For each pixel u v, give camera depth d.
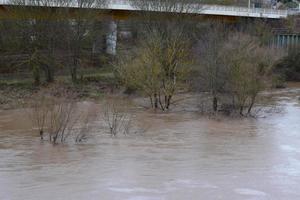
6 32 58.94
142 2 67.62
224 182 24.23
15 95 53.09
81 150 30.59
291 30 89.94
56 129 34.66
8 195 21.97
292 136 36.16
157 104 49.50
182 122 41.50
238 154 30.08
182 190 22.88
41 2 57.62
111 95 55.78
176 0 67.06
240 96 45.62
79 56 64.94
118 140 33.75
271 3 138.38
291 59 77.19
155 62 49.00
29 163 27.36
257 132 37.62
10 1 58.09
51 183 23.69
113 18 73.19
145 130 37.59
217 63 47.62
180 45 52.66
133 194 22.20
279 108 49.28
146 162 27.78
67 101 50.81
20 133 35.91
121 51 73.69
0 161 27.77
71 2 59.97
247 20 90.94
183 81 52.22
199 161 28.20
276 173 26.02
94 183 23.73
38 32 58.41
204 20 77.75
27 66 62.69
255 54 55.22
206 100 48.06
